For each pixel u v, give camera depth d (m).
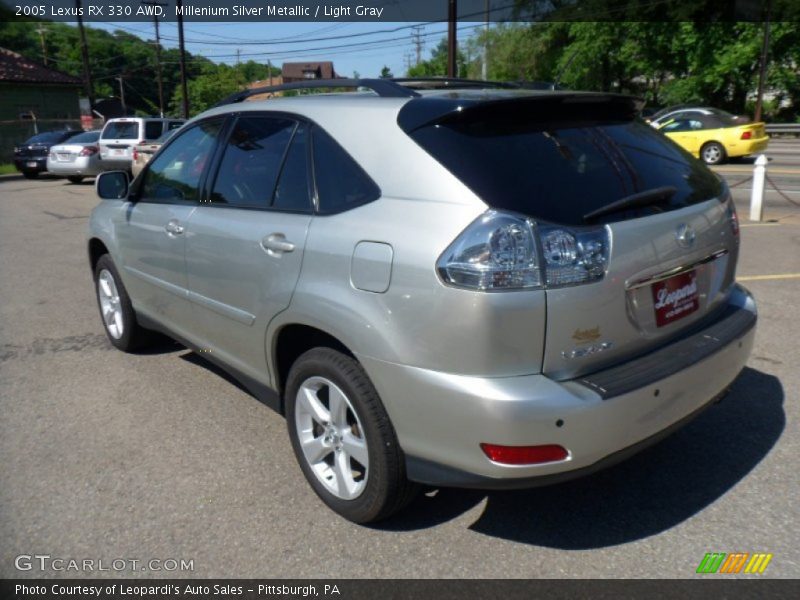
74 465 3.62
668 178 3.00
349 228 2.80
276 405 3.51
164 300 4.33
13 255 9.37
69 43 84.50
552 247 2.43
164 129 19.77
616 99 3.09
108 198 4.64
